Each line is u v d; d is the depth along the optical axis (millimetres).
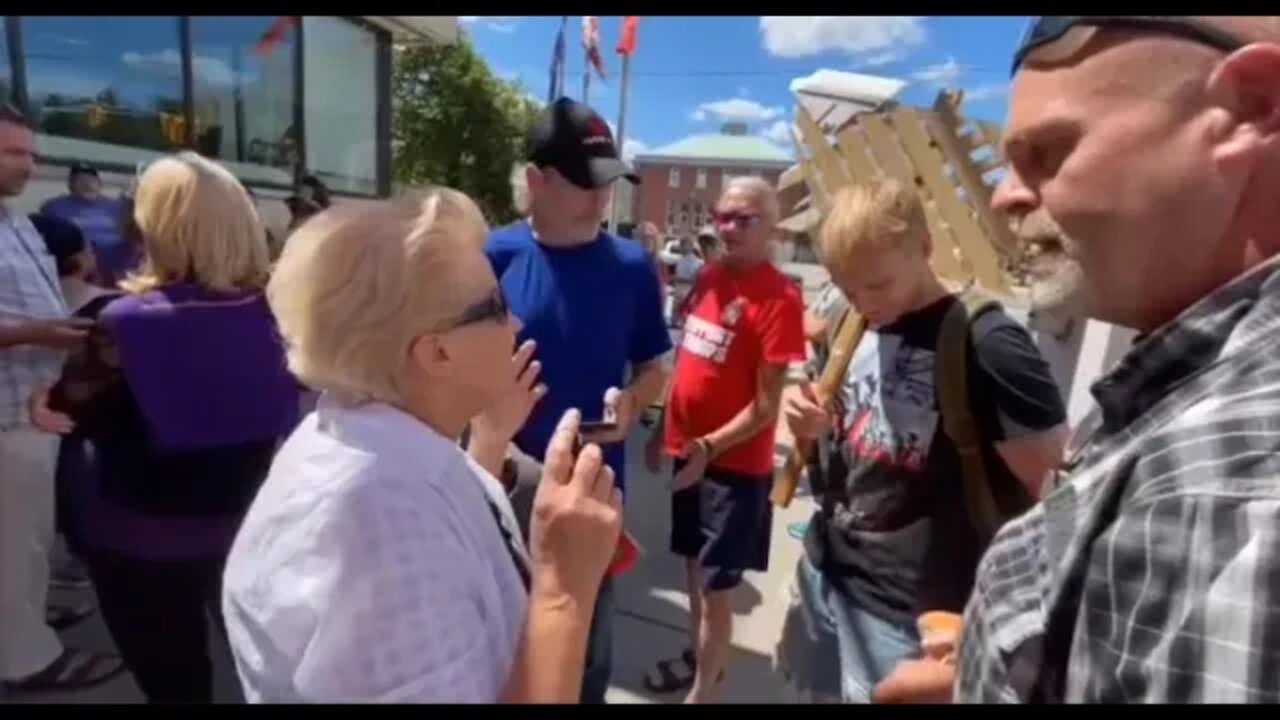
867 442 1714
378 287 1025
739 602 3729
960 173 4828
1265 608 504
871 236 1595
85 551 1983
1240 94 649
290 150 6254
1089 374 3225
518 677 971
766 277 2635
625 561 1387
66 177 4508
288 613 901
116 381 1805
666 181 48156
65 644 3012
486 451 1502
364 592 891
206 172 1862
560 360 2111
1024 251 805
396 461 970
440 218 1098
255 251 1912
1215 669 515
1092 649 606
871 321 1723
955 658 888
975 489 1574
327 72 6621
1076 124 709
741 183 2662
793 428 1861
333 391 1064
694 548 2773
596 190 2113
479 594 990
